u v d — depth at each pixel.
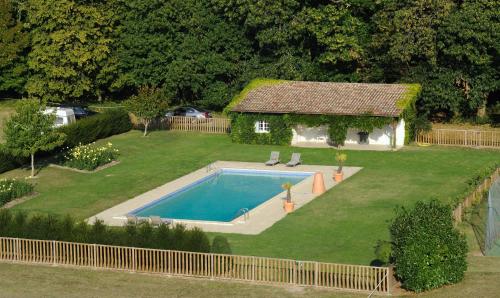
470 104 79.06
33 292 40.78
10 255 45.94
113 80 89.94
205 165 68.44
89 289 40.94
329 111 72.38
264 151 72.81
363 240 48.34
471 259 43.75
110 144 70.19
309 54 85.69
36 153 67.56
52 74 87.00
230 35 85.88
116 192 60.62
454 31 75.44
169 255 42.59
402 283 39.81
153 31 86.88
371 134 73.38
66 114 77.75
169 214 55.56
